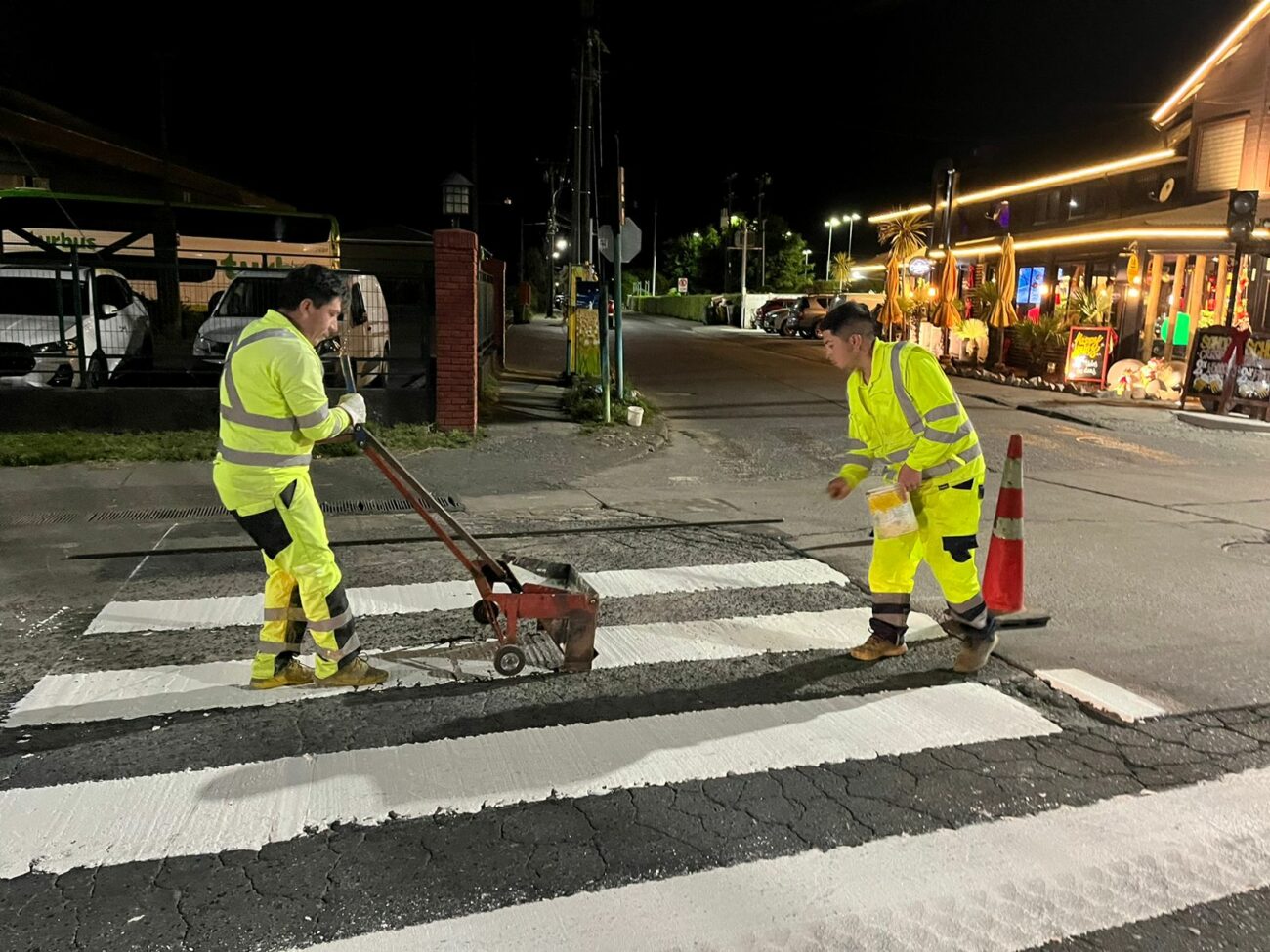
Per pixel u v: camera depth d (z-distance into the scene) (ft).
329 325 13.25
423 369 39.14
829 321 14.61
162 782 11.29
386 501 27.02
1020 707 13.83
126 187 75.00
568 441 37.47
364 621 16.94
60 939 8.57
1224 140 64.90
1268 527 25.44
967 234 107.24
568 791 11.30
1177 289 62.75
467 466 32.55
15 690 13.84
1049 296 77.00
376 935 8.69
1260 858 10.10
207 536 22.67
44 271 40.27
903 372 14.03
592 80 58.18
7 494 26.91
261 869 9.66
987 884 9.59
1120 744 12.70
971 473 14.35
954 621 15.12
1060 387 60.39
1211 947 8.70
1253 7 57.57
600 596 18.65
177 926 8.79
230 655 15.30
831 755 12.32
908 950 8.59
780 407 51.42
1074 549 22.88
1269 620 17.70
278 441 12.82
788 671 15.07
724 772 11.82
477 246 37.09
